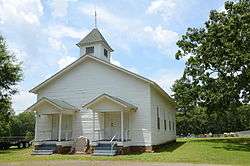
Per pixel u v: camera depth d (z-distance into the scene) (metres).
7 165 16.69
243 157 18.48
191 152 21.56
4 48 35.78
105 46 30.25
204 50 30.00
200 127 75.00
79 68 26.64
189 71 33.41
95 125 25.08
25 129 85.44
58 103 24.64
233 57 26.75
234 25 27.41
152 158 18.52
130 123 24.08
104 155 21.23
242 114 72.12
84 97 25.95
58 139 24.70
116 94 24.98
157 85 24.72
